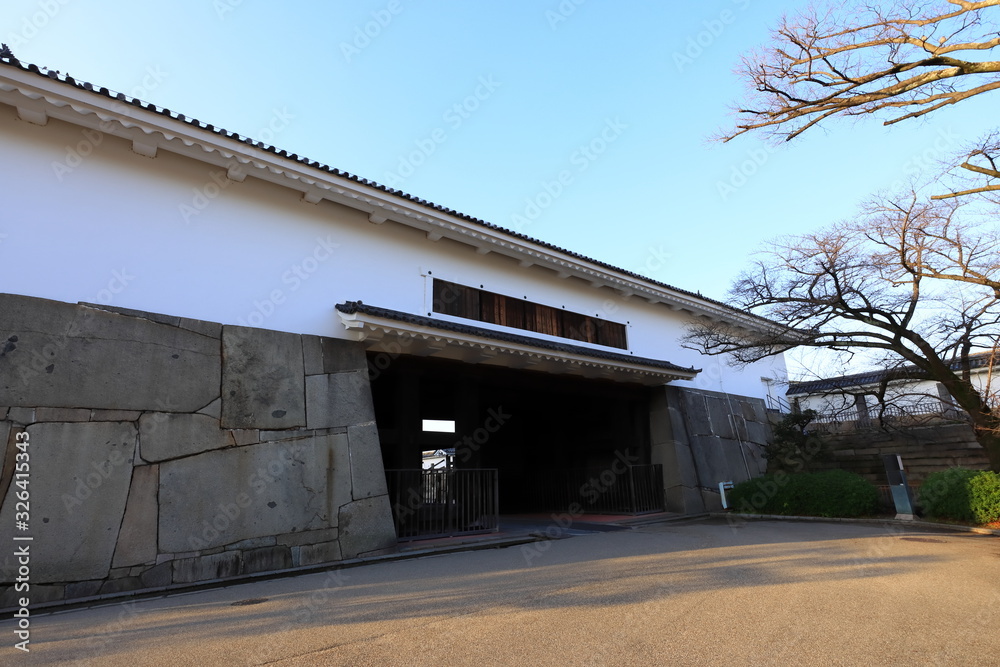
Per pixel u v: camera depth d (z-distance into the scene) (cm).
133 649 411
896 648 372
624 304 1577
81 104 711
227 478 761
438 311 1127
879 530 1068
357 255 1027
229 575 721
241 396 811
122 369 719
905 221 1098
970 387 1194
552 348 1149
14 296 671
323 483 845
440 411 1614
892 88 502
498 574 670
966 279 970
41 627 499
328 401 897
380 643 405
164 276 806
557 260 1295
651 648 379
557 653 373
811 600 504
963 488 1102
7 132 723
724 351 1586
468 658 369
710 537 998
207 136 803
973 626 419
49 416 651
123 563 654
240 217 901
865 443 1664
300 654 386
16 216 707
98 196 774
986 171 626
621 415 1611
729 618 448
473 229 1126
